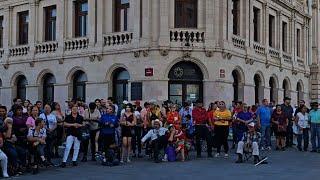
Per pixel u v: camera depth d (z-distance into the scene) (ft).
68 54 93.45
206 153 66.23
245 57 92.12
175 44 81.56
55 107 58.54
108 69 87.56
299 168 50.83
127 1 87.35
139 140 62.34
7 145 46.47
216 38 83.97
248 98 93.61
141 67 82.84
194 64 83.56
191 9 84.64
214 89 82.94
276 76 107.55
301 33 124.57
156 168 50.70
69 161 57.11
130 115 56.34
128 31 85.30
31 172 48.06
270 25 109.29
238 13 93.40
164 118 63.98
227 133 62.03
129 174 46.26
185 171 48.32
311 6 130.41
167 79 81.66
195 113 61.62
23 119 49.01
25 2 101.86
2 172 45.32
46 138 52.24
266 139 72.54
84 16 93.81
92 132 57.57
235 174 46.14
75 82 94.63
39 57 98.37
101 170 49.29
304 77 124.88
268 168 50.75
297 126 71.20
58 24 95.86
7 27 105.50
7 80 105.19
